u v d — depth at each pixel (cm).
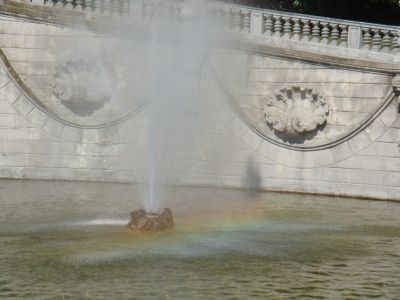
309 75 3672
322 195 3681
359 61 3566
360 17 5153
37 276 1936
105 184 3856
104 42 3919
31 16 3950
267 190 3784
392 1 4903
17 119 3991
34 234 2444
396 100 3534
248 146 3806
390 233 2666
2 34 3988
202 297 1786
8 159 4012
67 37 3944
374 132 3591
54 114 3959
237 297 1798
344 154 3647
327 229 2714
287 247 2367
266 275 2012
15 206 3027
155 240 2395
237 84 3797
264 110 3753
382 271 2094
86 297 1761
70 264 2059
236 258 2191
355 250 2358
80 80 3928
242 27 3788
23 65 3988
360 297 1839
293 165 3734
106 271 1994
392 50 3556
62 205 3084
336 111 3641
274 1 5094
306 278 1995
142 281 1909
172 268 2045
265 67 3747
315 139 3694
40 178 4003
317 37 3684
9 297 1753
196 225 2706
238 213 3030
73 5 3959
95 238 2397
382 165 3584
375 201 3538
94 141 3956
